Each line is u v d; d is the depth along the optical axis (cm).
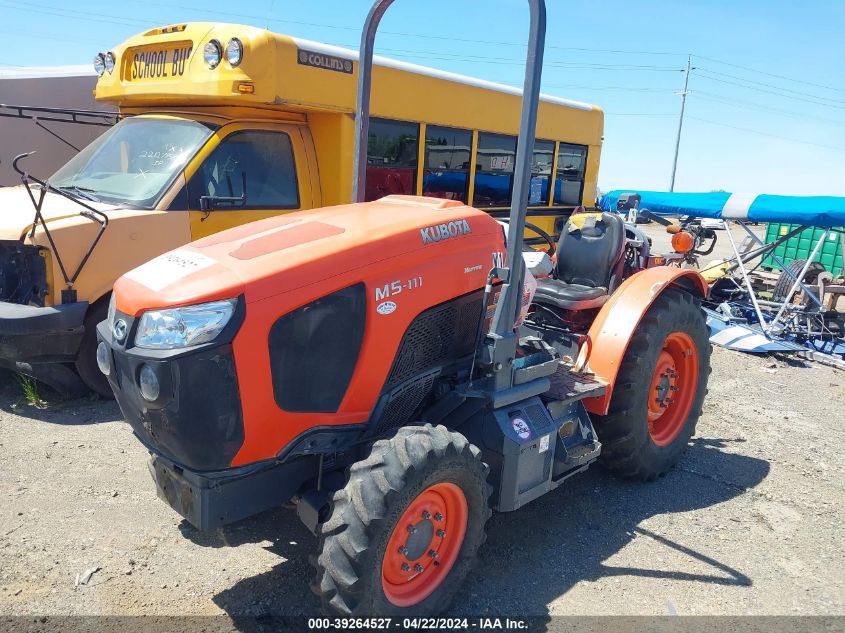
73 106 976
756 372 728
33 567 323
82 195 557
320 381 278
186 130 564
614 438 418
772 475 470
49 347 481
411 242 301
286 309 261
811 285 925
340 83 609
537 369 338
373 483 258
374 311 286
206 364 245
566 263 509
